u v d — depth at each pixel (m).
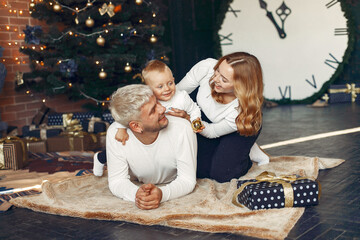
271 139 4.88
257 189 2.41
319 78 8.49
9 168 3.89
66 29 5.79
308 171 3.21
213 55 9.91
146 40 6.57
